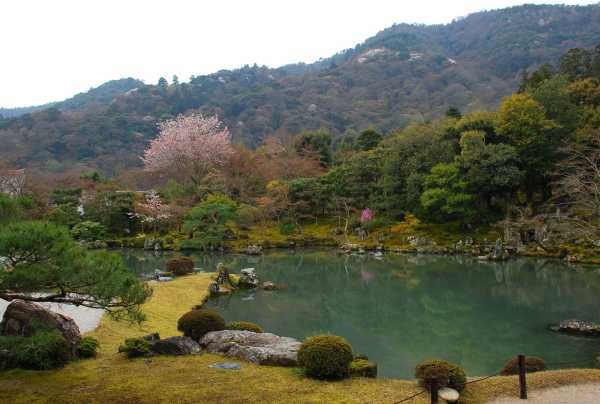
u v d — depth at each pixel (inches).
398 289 977.5
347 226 1942.7
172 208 1845.5
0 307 554.6
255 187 2250.2
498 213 1654.8
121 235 1950.1
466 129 1630.2
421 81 4911.4
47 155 3132.4
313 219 2121.1
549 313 721.6
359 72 5472.4
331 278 1131.9
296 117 4190.5
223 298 867.4
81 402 276.7
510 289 920.9
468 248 1441.9
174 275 1007.6
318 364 335.3
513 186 1435.8
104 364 367.9
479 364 502.9
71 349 377.1
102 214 1931.6
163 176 2519.7
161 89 4800.7
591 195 1262.3
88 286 311.4
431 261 1336.1
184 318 454.3
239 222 1846.7
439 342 596.4
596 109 1523.1
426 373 321.7
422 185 1660.9
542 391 322.7
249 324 479.5
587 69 2081.7
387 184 1717.5
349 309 802.2
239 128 4124.0
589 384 335.9
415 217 1707.7
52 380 317.4
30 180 1994.3
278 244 1759.4
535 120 1432.1
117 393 294.4
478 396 312.5
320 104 4645.7
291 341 426.9
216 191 2038.6
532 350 546.0
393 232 1740.9
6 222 289.4
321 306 823.7
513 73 4554.6
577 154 1325.0
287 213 1911.9
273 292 946.1
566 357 513.7
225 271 968.3
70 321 396.8
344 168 1972.2
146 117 4092.0
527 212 1459.2
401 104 4446.4
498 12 6146.7
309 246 1790.1
